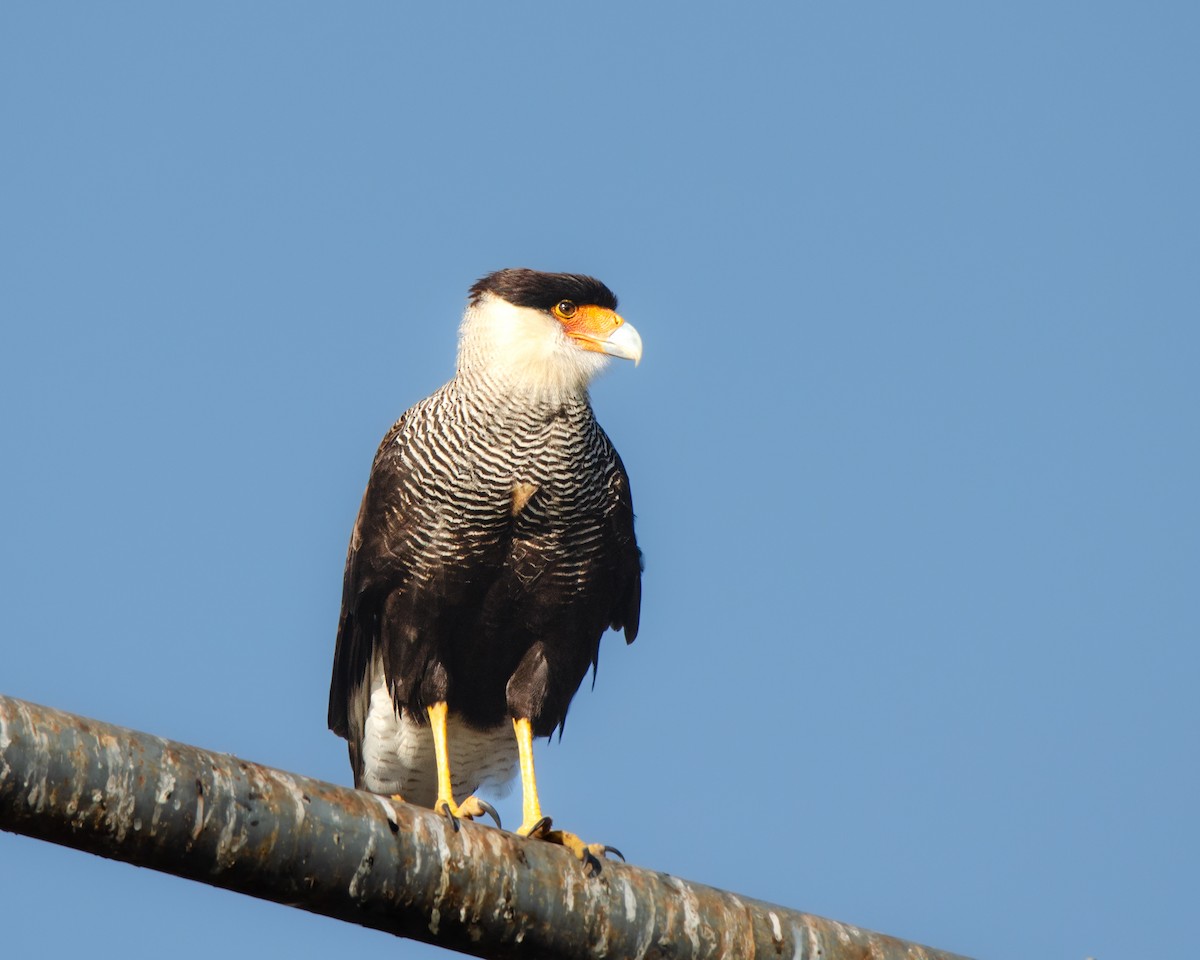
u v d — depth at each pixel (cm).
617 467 1384
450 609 1337
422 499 1333
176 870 754
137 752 734
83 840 725
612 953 878
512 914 854
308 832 784
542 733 1365
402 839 820
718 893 916
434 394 1391
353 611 1381
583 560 1352
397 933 841
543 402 1334
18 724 702
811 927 923
